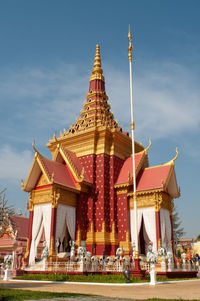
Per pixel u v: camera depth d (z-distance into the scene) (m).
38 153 34.12
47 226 31.77
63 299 12.30
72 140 40.00
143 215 33.72
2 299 11.93
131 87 29.36
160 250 28.06
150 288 18.28
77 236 33.28
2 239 41.19
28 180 34.09
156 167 36.88
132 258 29.59
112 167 37.19
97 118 42.69
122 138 39.62
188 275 30.97
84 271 25.23
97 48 51.38
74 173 35.06
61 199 32.81
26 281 24.05
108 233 34.06
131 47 31.11
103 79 48.78
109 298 12.88
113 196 35.81
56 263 27.64
